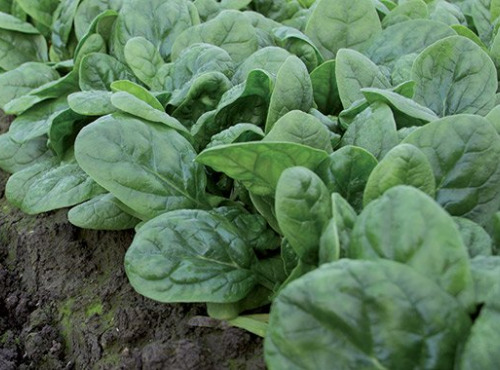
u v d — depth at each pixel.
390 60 0.52
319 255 0.31
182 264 0.36
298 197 0.31
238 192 0.43
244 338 0.37
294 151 0.35
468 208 0.35
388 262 0.26
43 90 0.54
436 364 0.25
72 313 0.44
